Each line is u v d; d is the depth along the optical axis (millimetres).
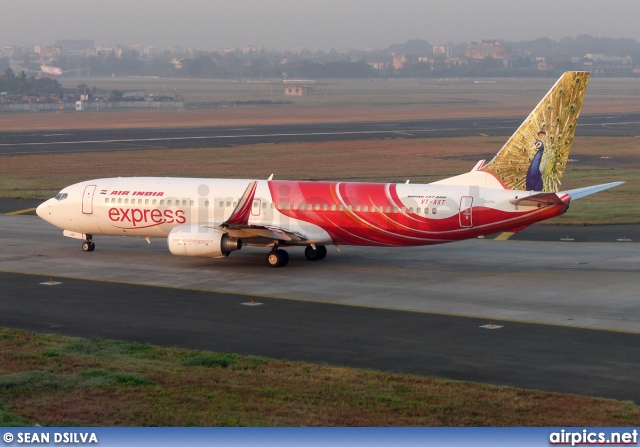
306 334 48625
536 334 48438
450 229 66625
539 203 64438
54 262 70938
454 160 158750
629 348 45531
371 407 35406
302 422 33531
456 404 35906
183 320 51906
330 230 69250
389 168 145750
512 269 68000
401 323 51031
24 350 44438
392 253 75688
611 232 86500
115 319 52094
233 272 67062
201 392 37250
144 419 33750
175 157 162625
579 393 38094
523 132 67625
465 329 49594
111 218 74375
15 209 102375
